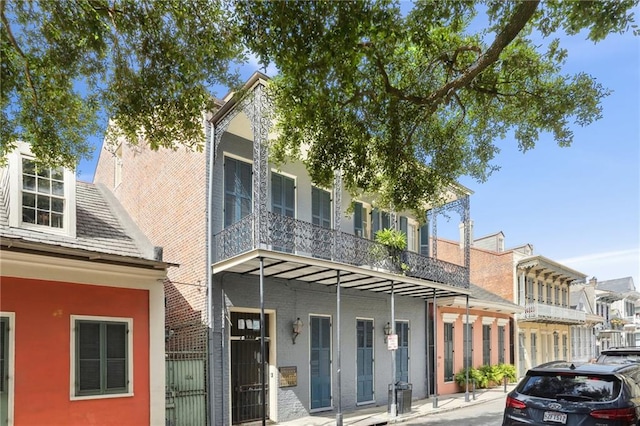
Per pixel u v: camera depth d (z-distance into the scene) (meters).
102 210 11.62
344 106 7.61
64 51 7.14
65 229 9.75
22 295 8.33
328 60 6.26
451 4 6.28
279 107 8.48
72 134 8.54
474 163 9.91
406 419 12.99
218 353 11.73
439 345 19.03
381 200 10.82
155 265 9.68
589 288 40.66
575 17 5.80
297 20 5.98
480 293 23.12
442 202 14.85
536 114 8.54
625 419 6.06
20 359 8.16
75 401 8.65
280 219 11.61
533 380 6.95
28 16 6.86
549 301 29.97
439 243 26.95
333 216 14.62
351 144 8.19
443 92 7.00
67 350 8.70
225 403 11.61
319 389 13.91
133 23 7.08
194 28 7.14
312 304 14.12
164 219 13.85
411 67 8.08
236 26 6.73
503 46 6.35
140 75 7.49
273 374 12.77
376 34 6.16
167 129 8.15
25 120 7.81
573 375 6.70
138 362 9.55
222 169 12.70
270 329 13.07
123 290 9.57
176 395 10.77
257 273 12.43
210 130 12.48
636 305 55.47
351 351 15.12
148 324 9.80
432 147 9.54
